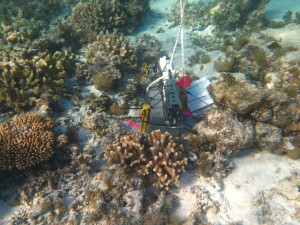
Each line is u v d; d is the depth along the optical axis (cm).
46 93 527
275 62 686
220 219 417
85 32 948
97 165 449
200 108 555
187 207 427
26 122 440
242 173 484
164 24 1323
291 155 504
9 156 382
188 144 492
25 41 699
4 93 514
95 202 380
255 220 417
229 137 464
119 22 1052
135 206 384
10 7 1120
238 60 764
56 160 427
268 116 494
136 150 439
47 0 1189
